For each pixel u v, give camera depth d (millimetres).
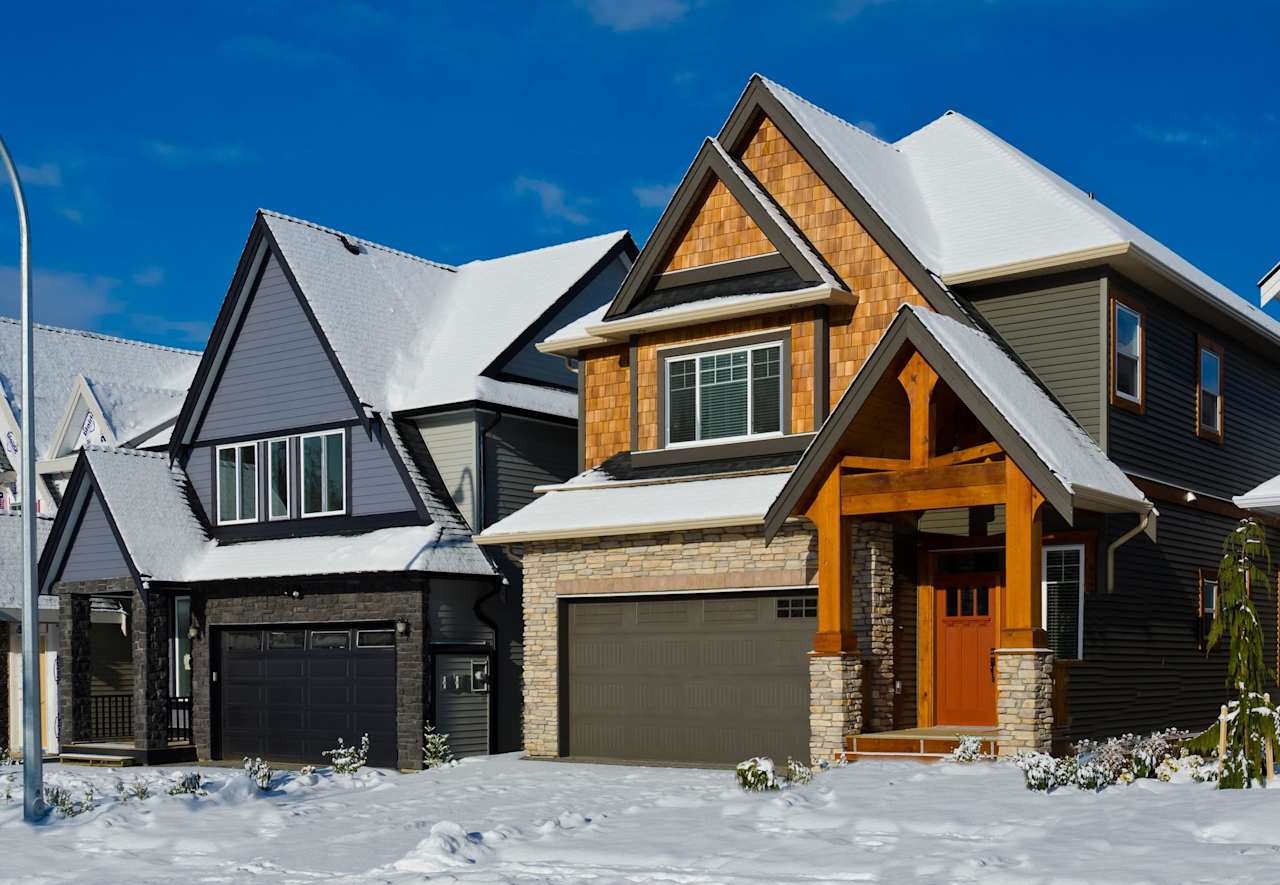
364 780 21781
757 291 23312
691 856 13828
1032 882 11758
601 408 25688
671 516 21844
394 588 25047
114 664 31250
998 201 23438
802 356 22875
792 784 17703
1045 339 21562
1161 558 22062
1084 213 21953
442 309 30656
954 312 21453
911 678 20969
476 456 26734
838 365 22750
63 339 39344
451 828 15031
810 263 22672
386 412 27062
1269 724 15484
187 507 29141
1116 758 17078
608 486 24000
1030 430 18188
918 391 19000
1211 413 24562
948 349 18547
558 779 20484
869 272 22625
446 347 28906
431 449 27297
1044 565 20562
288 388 28328
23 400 18688
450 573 25016
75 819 18109
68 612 28453
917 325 18734
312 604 26156
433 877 13578
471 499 26609
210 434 29469
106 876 14570
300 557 26750
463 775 21750
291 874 14312
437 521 25922
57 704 30281
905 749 18938
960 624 21094
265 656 27188
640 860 13828
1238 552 16594
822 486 19672
